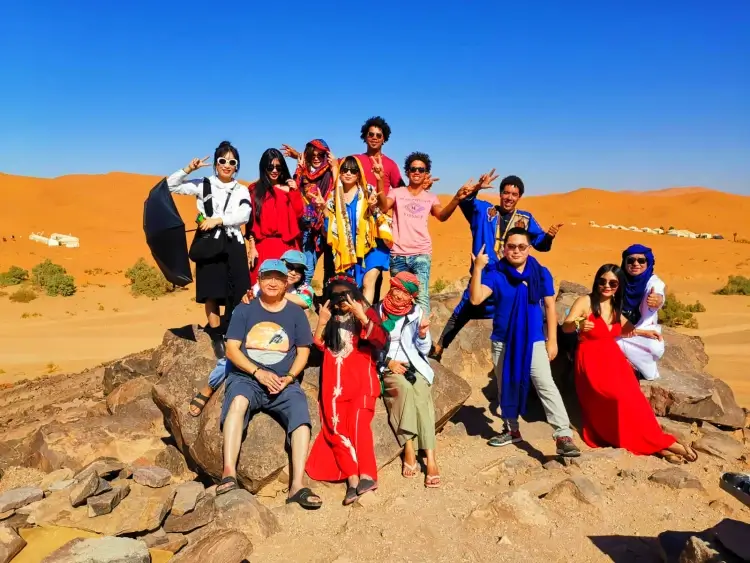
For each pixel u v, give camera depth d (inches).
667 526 188.9
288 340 215.9
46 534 170.1
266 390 212.1
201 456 217.3
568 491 201.3
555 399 234.5
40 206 2876.5
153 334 987.9
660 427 245.1
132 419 279.1
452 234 2566.4
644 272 265.1
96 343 906.1
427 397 222.2
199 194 259.8
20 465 264.2
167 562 153.5
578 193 4471.0
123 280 1539.1
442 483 216.7
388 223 266.7
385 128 290.0
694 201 4183.1
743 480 133.6
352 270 273.7
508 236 239.6
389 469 226.7
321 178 272.4
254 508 182.2
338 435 208.7
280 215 264.8
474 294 243.3
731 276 1578.5
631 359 271.4
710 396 279.3
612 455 233.9
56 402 370.9
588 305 256.8
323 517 191.6
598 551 174.7
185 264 264.2
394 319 225.0
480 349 338.0
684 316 1056.2
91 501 174.9
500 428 275.0
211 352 265.3
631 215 3853.3
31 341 921.5
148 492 186.9
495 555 171.3
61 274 1384.1
